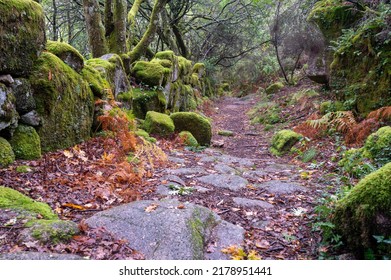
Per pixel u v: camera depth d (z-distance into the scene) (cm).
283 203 409
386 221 261
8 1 410
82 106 561
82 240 266
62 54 541
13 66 422
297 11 1308
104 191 381
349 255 278
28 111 452
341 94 823
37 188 366
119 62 803
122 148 538
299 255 289
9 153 406
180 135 795
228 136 1062
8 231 264
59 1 1759
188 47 2480
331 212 317
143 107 916
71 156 479
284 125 1046
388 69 701
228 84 2906
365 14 810
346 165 527
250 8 2177
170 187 431
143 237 276
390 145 507
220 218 340
